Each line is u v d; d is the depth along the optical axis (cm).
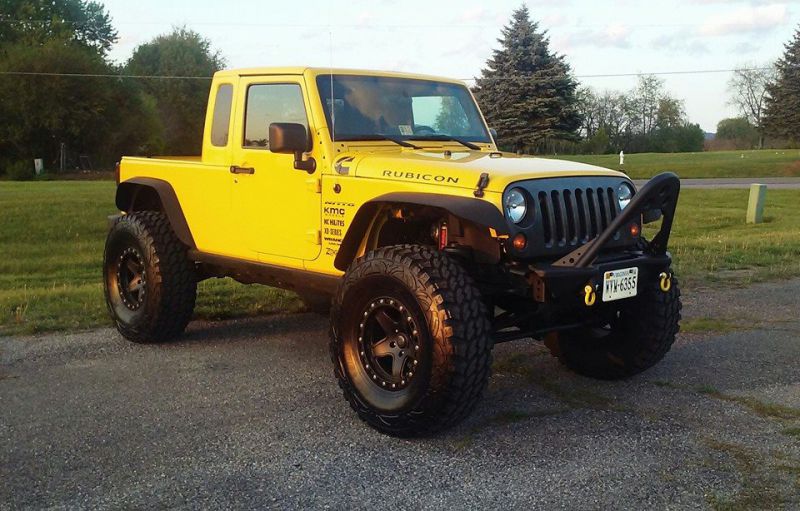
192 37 7625
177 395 502
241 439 427
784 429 436
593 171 474
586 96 8512
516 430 439
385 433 433
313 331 673
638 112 8831
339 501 353
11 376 543
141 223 625
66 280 1159
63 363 576
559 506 346
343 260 490
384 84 555
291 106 528
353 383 446
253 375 546
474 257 438
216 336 658
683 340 640
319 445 419
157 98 7344
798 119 6544
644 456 399
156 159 659
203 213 595
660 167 4331
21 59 5247
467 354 404
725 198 2425
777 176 3916
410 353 423
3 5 6391
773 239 1265
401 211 467
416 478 377
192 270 626
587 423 449
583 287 436
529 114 4631
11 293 849
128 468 389
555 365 572
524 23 4659
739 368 559
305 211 515
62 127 5256
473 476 378
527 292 437
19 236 1705
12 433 435
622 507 344
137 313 629
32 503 352
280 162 529
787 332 665
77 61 5378
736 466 386
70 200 2211
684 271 957
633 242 487
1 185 3155
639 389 514
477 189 425
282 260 539
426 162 462
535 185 436
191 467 390
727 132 9906
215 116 589
